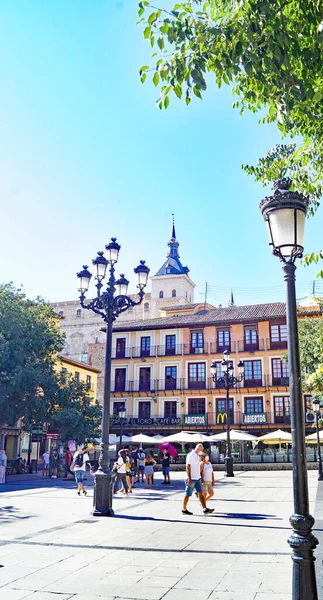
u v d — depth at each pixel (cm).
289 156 781
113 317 1321
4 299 2955
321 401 2975
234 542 859
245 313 4475
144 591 594
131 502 1509
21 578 655
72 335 8056
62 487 2172
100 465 1242
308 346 2930
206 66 531
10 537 927
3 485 2288
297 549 419
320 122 632
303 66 505
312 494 1630
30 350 3061
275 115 668
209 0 529
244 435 3234
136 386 4625
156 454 3559
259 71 475
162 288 8706
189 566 704
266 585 605
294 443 445
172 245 9344
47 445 4262
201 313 4781
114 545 848
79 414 3052
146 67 513
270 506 1347
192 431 4206
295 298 492
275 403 4072
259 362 4222
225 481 2234
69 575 668
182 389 4375
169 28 475
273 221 511
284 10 507
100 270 1347
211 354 4400
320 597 502
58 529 1010
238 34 473
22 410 2944
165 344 4625
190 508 1337
